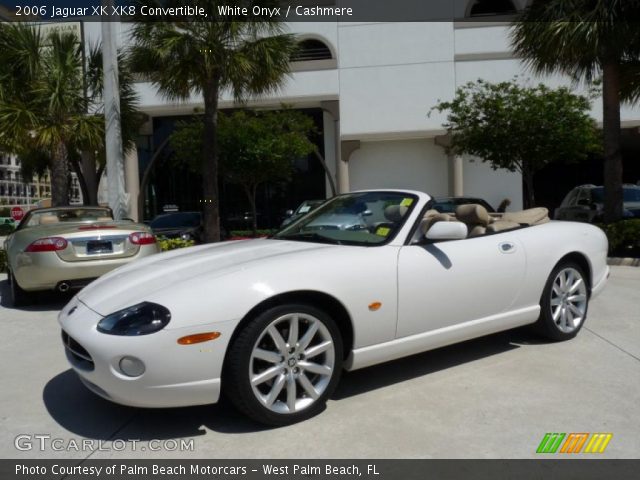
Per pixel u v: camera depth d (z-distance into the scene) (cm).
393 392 378
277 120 1681
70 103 1145
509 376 403
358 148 2080
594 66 1080
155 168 2286
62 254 634
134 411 356
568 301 487
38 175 2323
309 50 2091
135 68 1076
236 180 1752
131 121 1322
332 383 342
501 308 430
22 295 691
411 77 2011
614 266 941
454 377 403
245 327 312
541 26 1007
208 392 303
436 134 2014
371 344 359
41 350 500
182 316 298
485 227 452
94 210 828
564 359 438
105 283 368
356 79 2039
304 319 332
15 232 737
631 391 371
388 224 401
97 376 303
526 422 327
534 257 448
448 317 395
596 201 1230
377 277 357
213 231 1123
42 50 1172
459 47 1983
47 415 353
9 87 1118
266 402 318
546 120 1229
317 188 2238
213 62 1009
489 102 1291
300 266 336
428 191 2111
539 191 2364
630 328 529
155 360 292
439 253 393
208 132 1102
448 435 313
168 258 409
